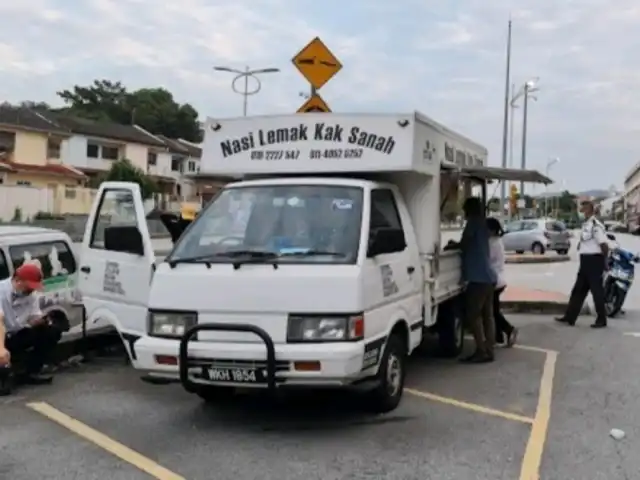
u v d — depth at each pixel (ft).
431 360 30.91
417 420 21.85
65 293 30.09
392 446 19.42
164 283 20.26
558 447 19.40
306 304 19.22
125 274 24.52
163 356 19.86
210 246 21.43
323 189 22.36
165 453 18.99
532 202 206.80
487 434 20.51
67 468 17.89
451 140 29.60
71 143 201.36
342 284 19.33
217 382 19.44
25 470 17.75
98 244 26.35
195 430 20.97
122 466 18.03
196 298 19.79
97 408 23.41
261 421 21.80
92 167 207.72
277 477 17.19
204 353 19.36
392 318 21.75
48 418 22.29
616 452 19.03
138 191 24.64
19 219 134.82
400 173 25.22
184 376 19.49
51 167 179.93
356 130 23.53
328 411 22.79
